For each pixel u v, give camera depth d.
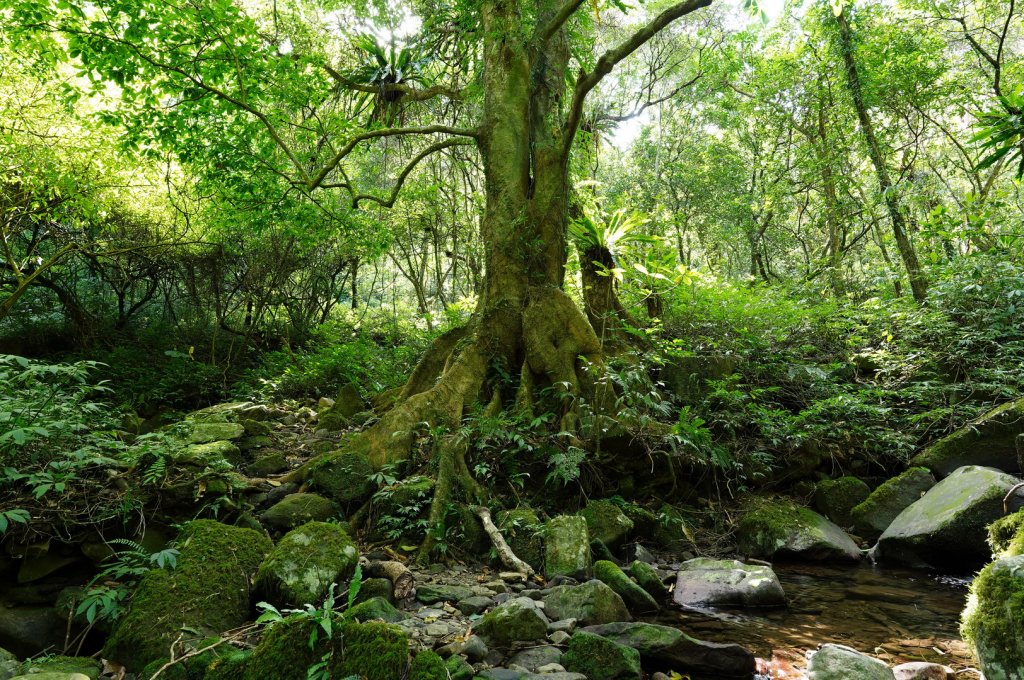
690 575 4.39
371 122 10.36
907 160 14.06
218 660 2.92
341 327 13.47
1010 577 2.62
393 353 10.67
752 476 6.00
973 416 6.13
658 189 18.81
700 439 5.73
